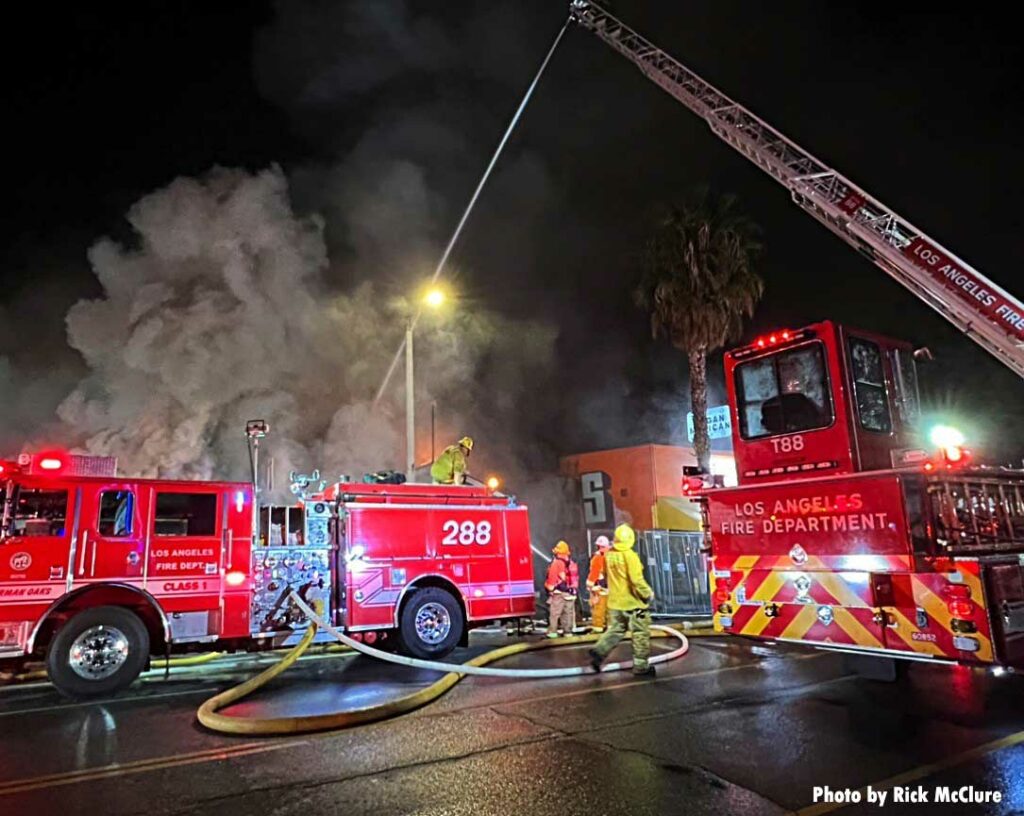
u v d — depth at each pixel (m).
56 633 7.13
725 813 3.91
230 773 4.75
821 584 6.07
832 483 6.09
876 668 7.19
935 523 5.64
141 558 7.67
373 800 4.20
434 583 9.52
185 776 4.71
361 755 5.07
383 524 9.16
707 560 7.11
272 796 4.31
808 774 4.49
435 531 9.54
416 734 5.57
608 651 7.88
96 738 5.66
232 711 6.42
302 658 9.91
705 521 7.23
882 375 6.76
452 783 4.45
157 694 7.39
